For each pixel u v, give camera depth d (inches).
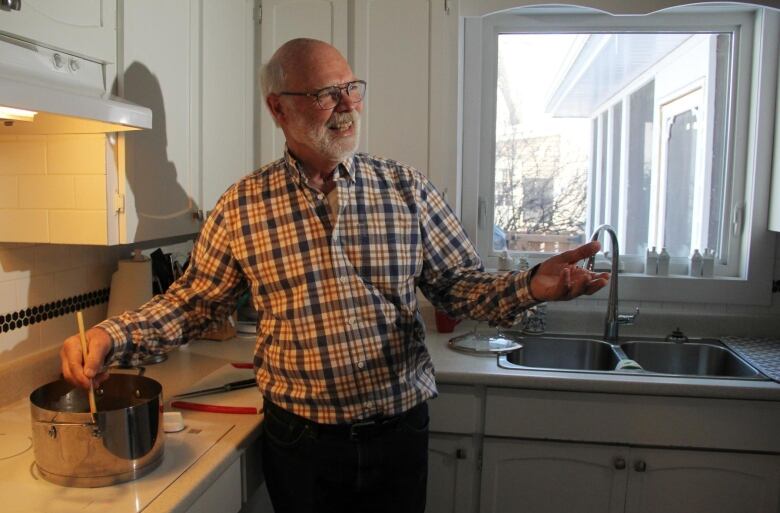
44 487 44.4
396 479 55.4
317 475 53.7
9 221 56.7
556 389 74.4
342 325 51.5
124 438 44.9
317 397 52.1
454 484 78.2
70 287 68.1
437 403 77.2
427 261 56.8
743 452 73.4
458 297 55.7
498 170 99.0
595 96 96.8
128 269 71.0
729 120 93.1
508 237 100.2
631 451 74.5
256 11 87.6
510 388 75.5
